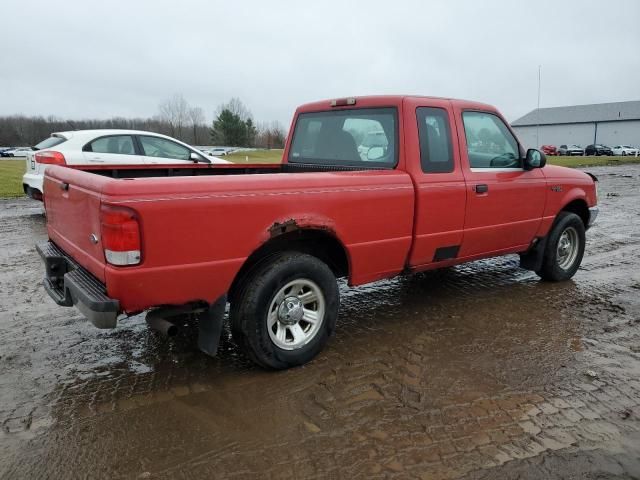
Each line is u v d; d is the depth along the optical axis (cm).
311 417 319
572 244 612
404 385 360
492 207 498
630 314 505
